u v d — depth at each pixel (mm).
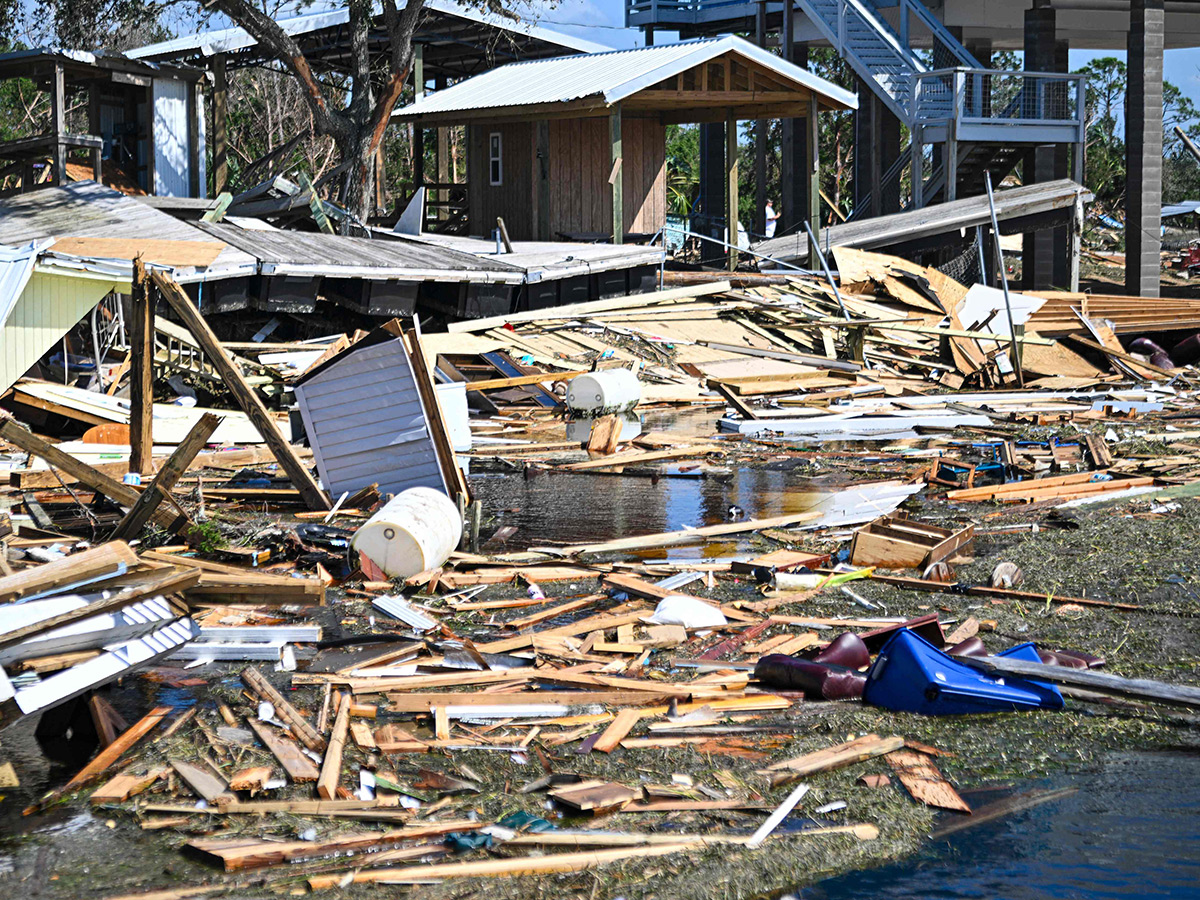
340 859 5633
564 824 6012
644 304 29672
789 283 32906
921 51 47656
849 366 26078
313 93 31688
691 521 13055
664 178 37406
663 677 8078
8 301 16297
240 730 7020
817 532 12508
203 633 8547
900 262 33312
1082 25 44656
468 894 5348
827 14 40812
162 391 19859
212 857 5559
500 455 17578
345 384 13156
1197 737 7285
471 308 27109
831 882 5668
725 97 33219
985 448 17734
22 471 14305
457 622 9352
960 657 7938
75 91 32438
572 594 10109
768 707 7629
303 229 32906
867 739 7117
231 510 13281
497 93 34562
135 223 22656
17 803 6223
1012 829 6164
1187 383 27312
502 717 7359
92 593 7312
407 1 32750
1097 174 69438
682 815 6137
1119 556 11094
